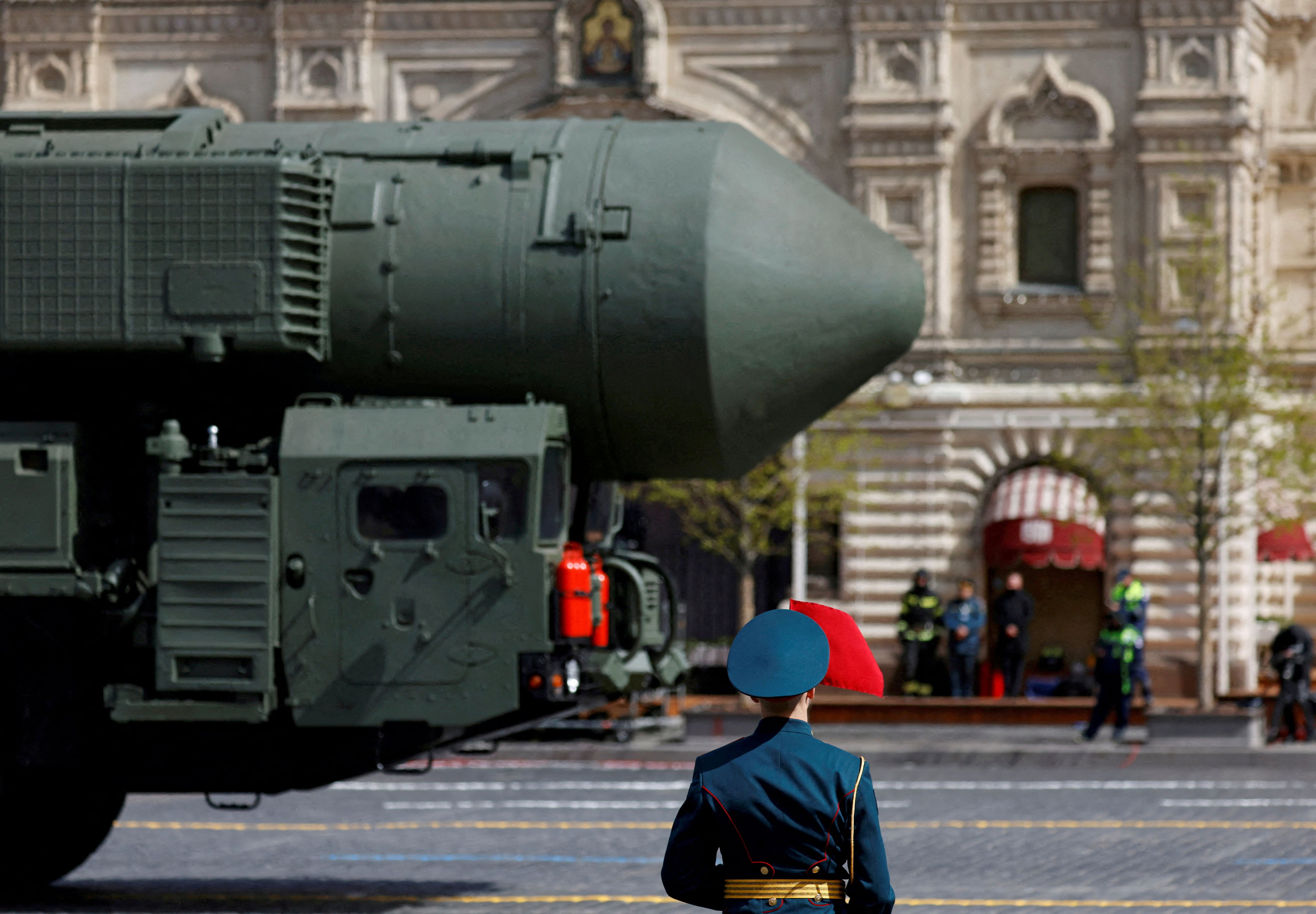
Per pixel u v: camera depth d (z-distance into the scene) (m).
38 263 24.83
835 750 13.01
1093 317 78.06
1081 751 52.56
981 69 79.94
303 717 24.05
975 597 70.50
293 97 80.44
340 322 25.34
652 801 41.78
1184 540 76.81
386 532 23.95
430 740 24.52
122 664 24.83
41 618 24.72
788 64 80.25
